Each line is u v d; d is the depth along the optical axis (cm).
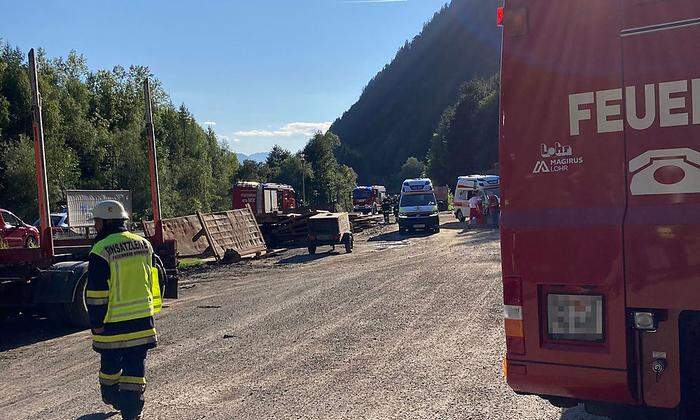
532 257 373
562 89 367
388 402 566
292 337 858
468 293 1129
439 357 708
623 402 350
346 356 739
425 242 2441
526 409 528
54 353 855
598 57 357
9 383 711
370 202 6369
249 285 1479
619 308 346
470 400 557
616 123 351
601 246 351
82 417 573
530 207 377
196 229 1958
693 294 326
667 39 338
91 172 5644
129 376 535
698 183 328
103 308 523
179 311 1145
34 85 1019
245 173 11750
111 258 525
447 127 13775
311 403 576
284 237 2677
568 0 367
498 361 677
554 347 366
